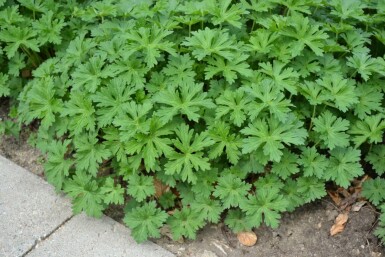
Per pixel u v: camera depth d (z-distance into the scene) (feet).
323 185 3.70
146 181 3.68
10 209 3.84
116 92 3.73
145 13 4.03
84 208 3.68
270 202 3.61
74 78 3.83
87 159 3.74
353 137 3.86
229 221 3.72
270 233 3.77
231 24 3.97
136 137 3.53
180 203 3.90
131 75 3.78
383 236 3.57
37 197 3.94
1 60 4.58
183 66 3.82
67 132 4.29
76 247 3.59
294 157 3.65
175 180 3.72
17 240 3.63
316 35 3.84
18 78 4.64
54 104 3.95
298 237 3.74
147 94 3.80
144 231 3.57
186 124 3.88
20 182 4.06
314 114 3.73
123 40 3.94
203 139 3.59
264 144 3.58
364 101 3.88
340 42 4.22
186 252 3.64
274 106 3.51
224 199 3.62
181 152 3.77
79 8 4.53
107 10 4.12
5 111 4.74
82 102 3.79
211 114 3.73
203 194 3.67
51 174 3.87
